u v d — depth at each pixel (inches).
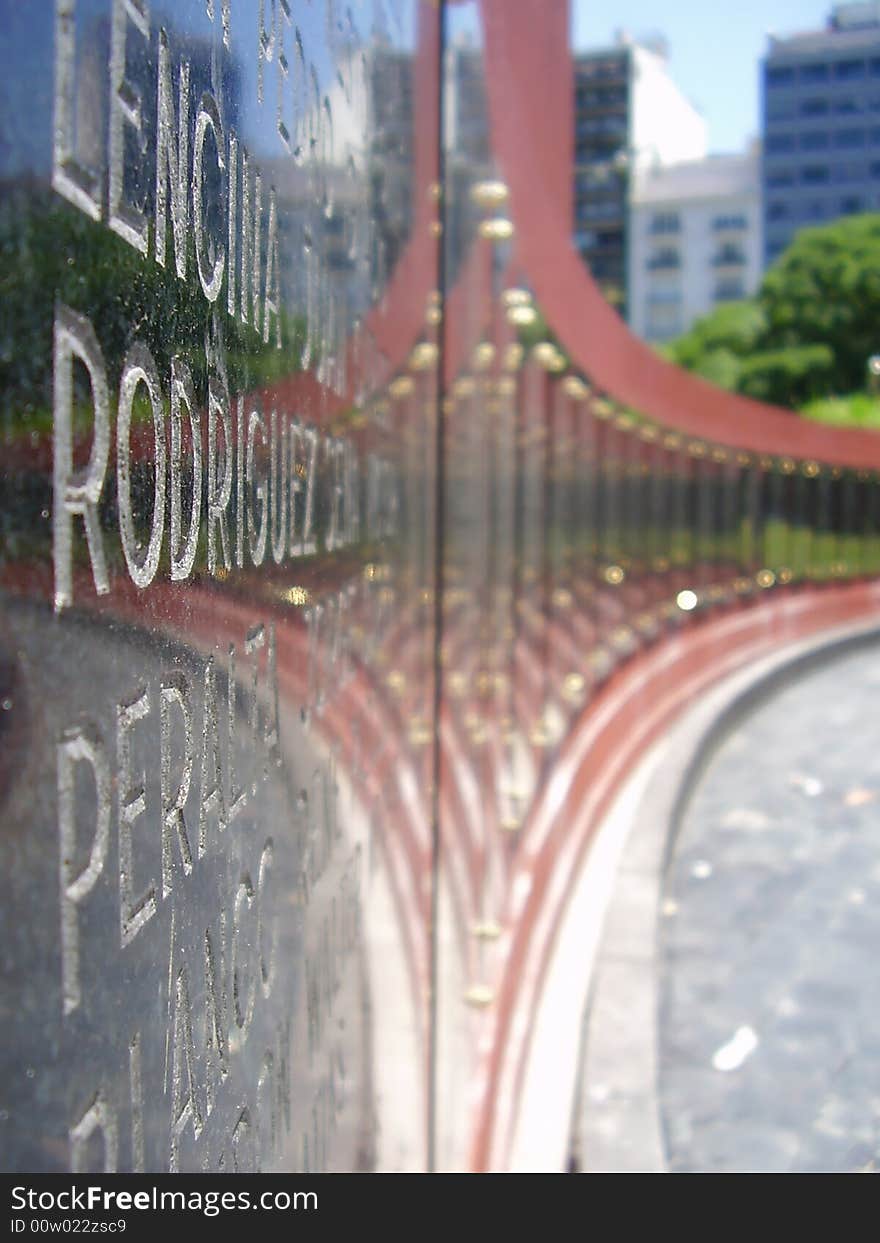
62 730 24.6
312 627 54.7
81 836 25.5
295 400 50.2
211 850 36.0
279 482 46.9
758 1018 158.1
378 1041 82.9
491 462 161.6
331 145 59.1
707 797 279.6
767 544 492.1
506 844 169.3
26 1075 23.0
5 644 22.2
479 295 145.3
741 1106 134.8
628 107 1996.8
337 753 63.1
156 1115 30.3
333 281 60.1
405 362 96.0
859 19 866.1
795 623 519.2
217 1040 36.6
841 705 400.2
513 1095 140.0
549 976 172.6
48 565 23.9
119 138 27.8
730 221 1972.2
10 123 22.2
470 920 139.9
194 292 34.2
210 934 35.8
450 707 137.2
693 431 381.1
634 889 201.9
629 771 274.8
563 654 224.7
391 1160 87.1
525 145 177.2
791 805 268.8
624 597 293.7
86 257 25.7
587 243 2050.9
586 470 245.3
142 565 29.4
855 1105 133.2
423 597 111.2
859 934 186.4
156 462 30.5
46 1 23.8
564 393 221.1
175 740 32.1
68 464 24.8
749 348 1131.3
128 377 28.4
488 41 146.0
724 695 370.3
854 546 603.8
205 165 35.4
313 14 53.8
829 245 1048.8
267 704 44.5
